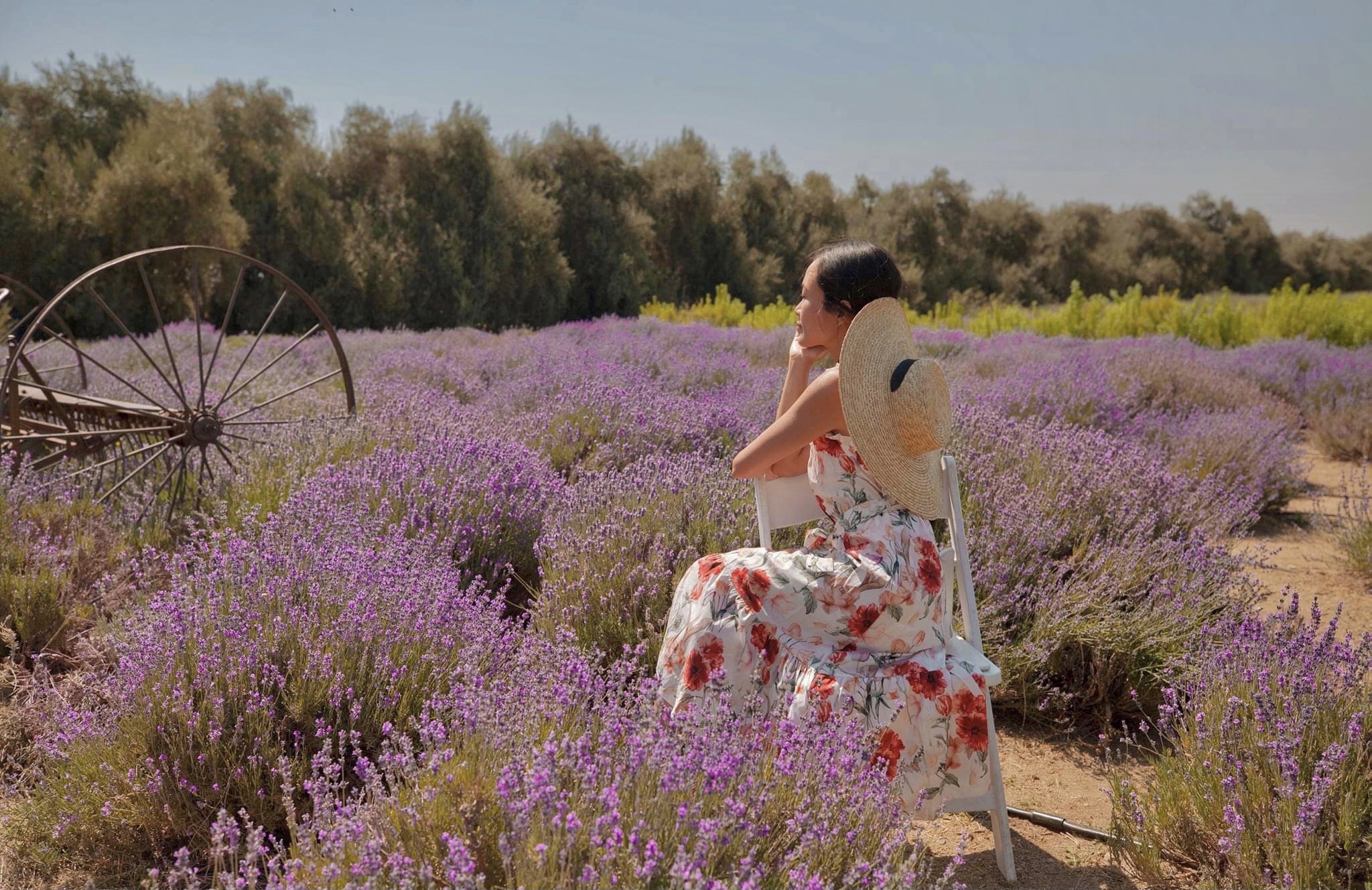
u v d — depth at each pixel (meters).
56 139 31.08
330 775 2.22
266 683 2.63
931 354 13.13
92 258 27.12
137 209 27.38
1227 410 9.02
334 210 34.62
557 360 9.48
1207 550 4.19
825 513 2.76
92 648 3.34
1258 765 2.56
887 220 62.91
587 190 45.12
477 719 2.25
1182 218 84.50
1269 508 6.87
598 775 2.04
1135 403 8.47
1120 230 79.69
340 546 3.38
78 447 4.89
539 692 2.45
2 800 2.64
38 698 3.07
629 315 44.25
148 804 2.48
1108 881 2.58
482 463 4.69
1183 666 3.34
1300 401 10.55
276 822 2.50
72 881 2.38
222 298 30.78
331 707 2.62
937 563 2.60
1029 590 3.89
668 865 1.81
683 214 49.47
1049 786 3.15
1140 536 4.27
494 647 2.91
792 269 54.41
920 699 2.47
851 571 2.55
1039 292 67.88
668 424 5.96
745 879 1.78
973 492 4.62
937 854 2.70
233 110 36.06
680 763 1.97
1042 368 9.05
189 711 2.53
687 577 2.74
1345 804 2.37
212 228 28.55
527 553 4.35
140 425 5.08
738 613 2.62
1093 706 3.63
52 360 9.84
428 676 2.80
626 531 3.78
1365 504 5.72
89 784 2.52
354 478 4.32
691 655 2.60
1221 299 17.75
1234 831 2.38
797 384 2.85
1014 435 5.61
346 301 33.59
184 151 28.78
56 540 3.96
